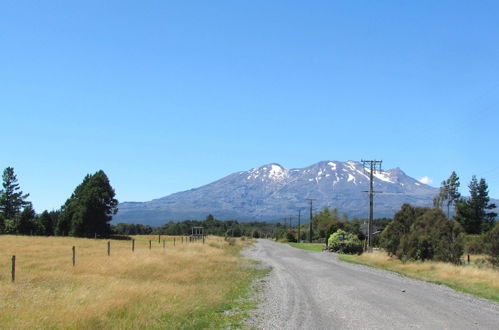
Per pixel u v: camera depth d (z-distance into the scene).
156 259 25.03
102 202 84.94
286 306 14.11
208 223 163.62
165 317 11.17
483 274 22.42
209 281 20.19
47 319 9.80
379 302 14.95
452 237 31.64
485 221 89.38
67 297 12.41
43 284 15.36
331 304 14.53
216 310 13.08
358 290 18.39
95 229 83.75
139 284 16.03
